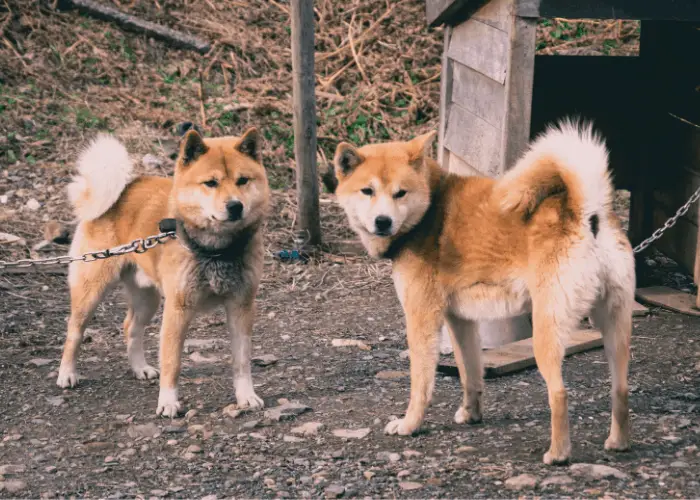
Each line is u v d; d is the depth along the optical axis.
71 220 7.37
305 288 6.56
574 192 3.36
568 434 3.40
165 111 9.27
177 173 4.11
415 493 3.21
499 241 3.57
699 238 5.71
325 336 5.57
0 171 8.09
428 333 3.79
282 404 4.29
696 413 4.04
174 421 4.09
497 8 5.09
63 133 8.74
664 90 6.69
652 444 3.62
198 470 3.51
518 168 3.53
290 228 7.56
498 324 5.29
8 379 4.69
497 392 4.45
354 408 4.25
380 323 5.83
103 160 4.53
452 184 3.88
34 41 9.88
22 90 9.20
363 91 9.84
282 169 8.61
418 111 9.62
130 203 4.55
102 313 5.92
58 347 5.25
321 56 10.28
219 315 5.96
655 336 5.36
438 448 3.68
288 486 3.33
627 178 6.98
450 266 3.71
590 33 10.43
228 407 4.23
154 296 4.73
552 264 3.37
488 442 3.73
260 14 10.90
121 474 3.49
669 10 4.82
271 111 9.47
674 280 6.68
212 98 9.62
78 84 9.55
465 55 5.66
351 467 3.49
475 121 5.50
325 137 9.15
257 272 4.25
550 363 3.38
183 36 10.30
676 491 3.12
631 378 4.62
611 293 3.41
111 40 10.12
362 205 3.82
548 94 6.77
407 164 3.81
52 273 6.54
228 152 4.09
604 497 3.08
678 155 6.53
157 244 4.25
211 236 4.05
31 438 3.89
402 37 10.45
